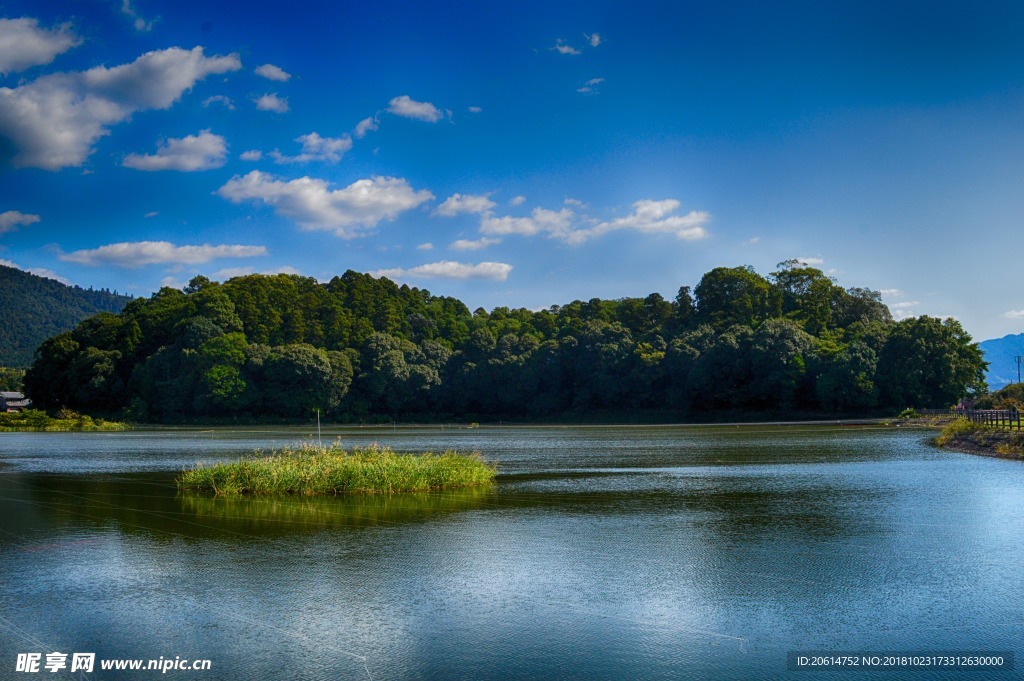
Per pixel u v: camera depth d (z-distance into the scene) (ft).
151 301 446.60
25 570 52.44
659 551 56.49
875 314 410.52
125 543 60.85
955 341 305.12
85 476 113.39
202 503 82.17
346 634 39.34
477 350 421.18
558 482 100.01
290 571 51.34
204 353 355.97
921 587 46.70
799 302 411.34
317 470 90.68
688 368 351.25
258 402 369.91
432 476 94.27
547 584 47.80
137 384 370.53
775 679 33.71
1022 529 63.82
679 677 33.91
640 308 452.35
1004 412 160.76
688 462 129.39
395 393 395.14
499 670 34.71
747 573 50.03
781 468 116.57
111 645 38.22
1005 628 39.73
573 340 398.01
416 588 47.06
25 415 320.70
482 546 58.59
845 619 41.16
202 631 39.99
